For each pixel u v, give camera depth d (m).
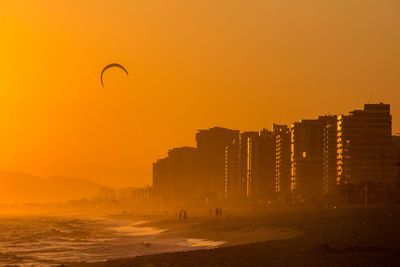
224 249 98.44
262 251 92.31
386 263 72.00
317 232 132.25
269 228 177.12
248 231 179.88
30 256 130.50
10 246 164.62
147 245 150.50
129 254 130.00
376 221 154.88
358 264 71.62
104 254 130.38
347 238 109.44
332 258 77.50
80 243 175.25
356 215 186.38
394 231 121.50
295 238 119.88
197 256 87.19
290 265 73.25
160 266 76.44
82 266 81.44
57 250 146.25
